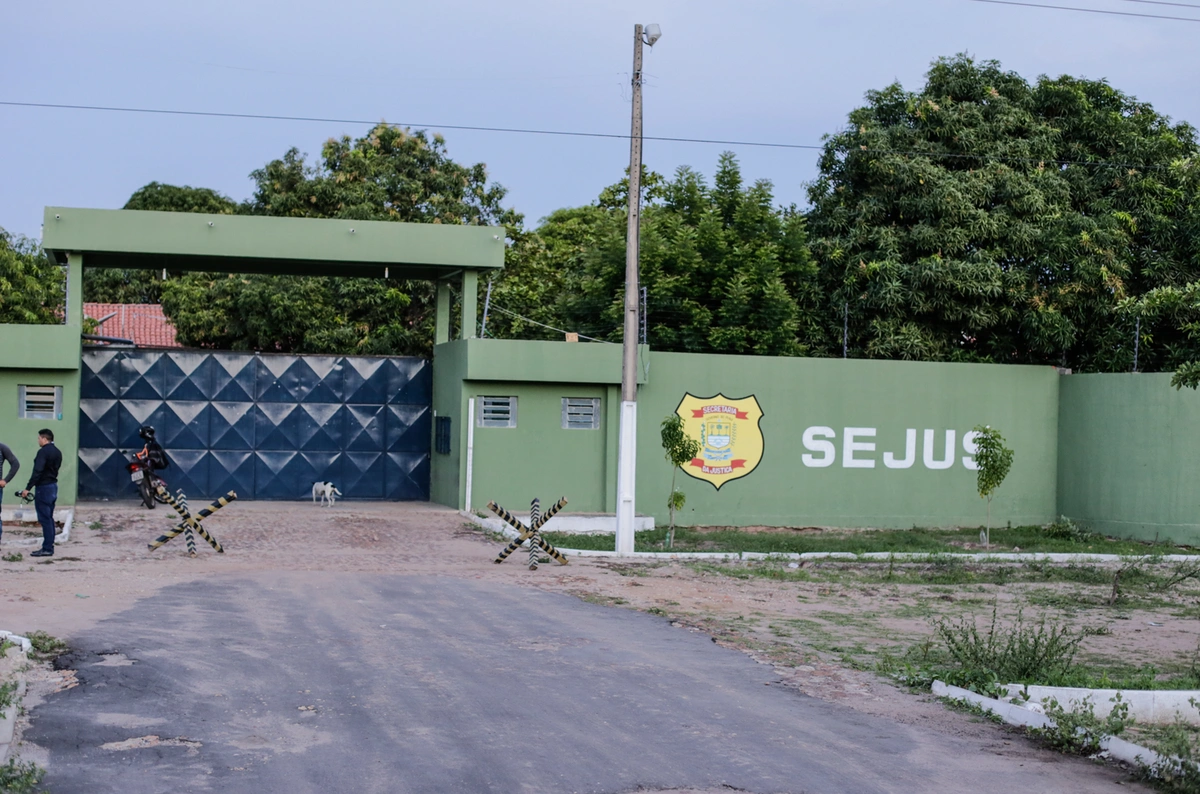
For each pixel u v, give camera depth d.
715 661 9.99
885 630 12.12
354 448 23.11
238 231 20.52
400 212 37.06
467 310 21.70
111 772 6.29
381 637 10.26
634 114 17.70
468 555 16.56
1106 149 29.56
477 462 21.23
